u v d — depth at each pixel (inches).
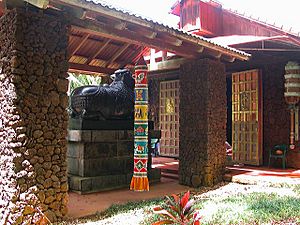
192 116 251.1
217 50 226.4
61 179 154.5
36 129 146.5
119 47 272.7
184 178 252.7
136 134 215.3
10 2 140.9
